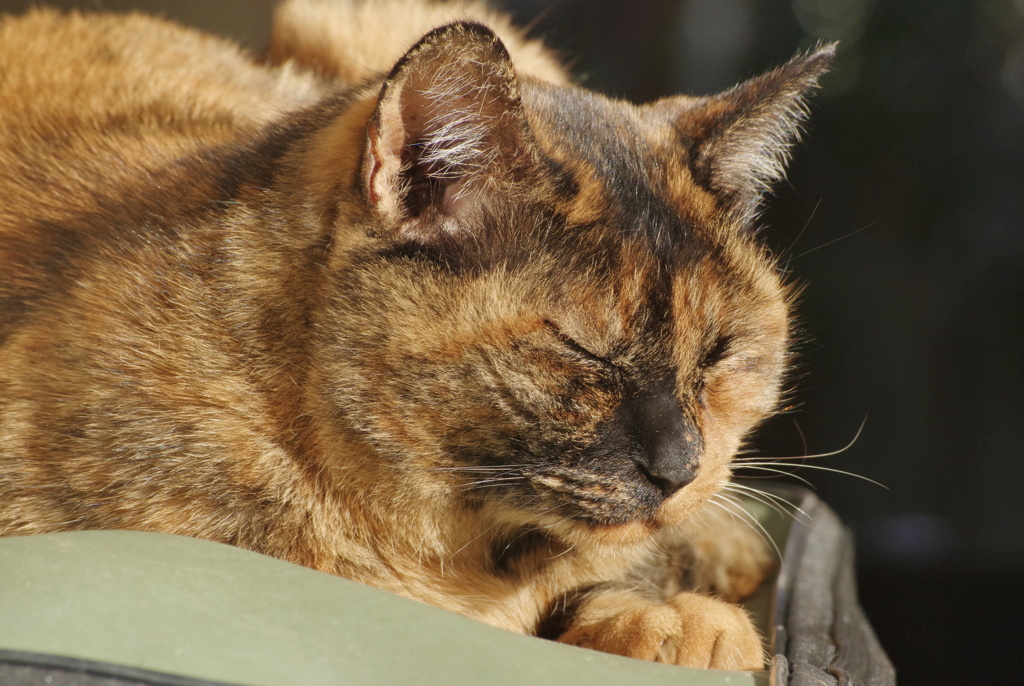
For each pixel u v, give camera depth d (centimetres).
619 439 162
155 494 161
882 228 308
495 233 162
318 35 184
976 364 314
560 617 166
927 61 299
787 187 302
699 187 166
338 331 162
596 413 162
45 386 162
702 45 325
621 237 162
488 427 162
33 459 161
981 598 282
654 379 163
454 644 154
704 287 164
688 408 164
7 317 163
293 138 166
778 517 173
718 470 165
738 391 166
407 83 161
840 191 310
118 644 152
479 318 161
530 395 161
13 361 162
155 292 163
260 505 162
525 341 161
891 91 301
